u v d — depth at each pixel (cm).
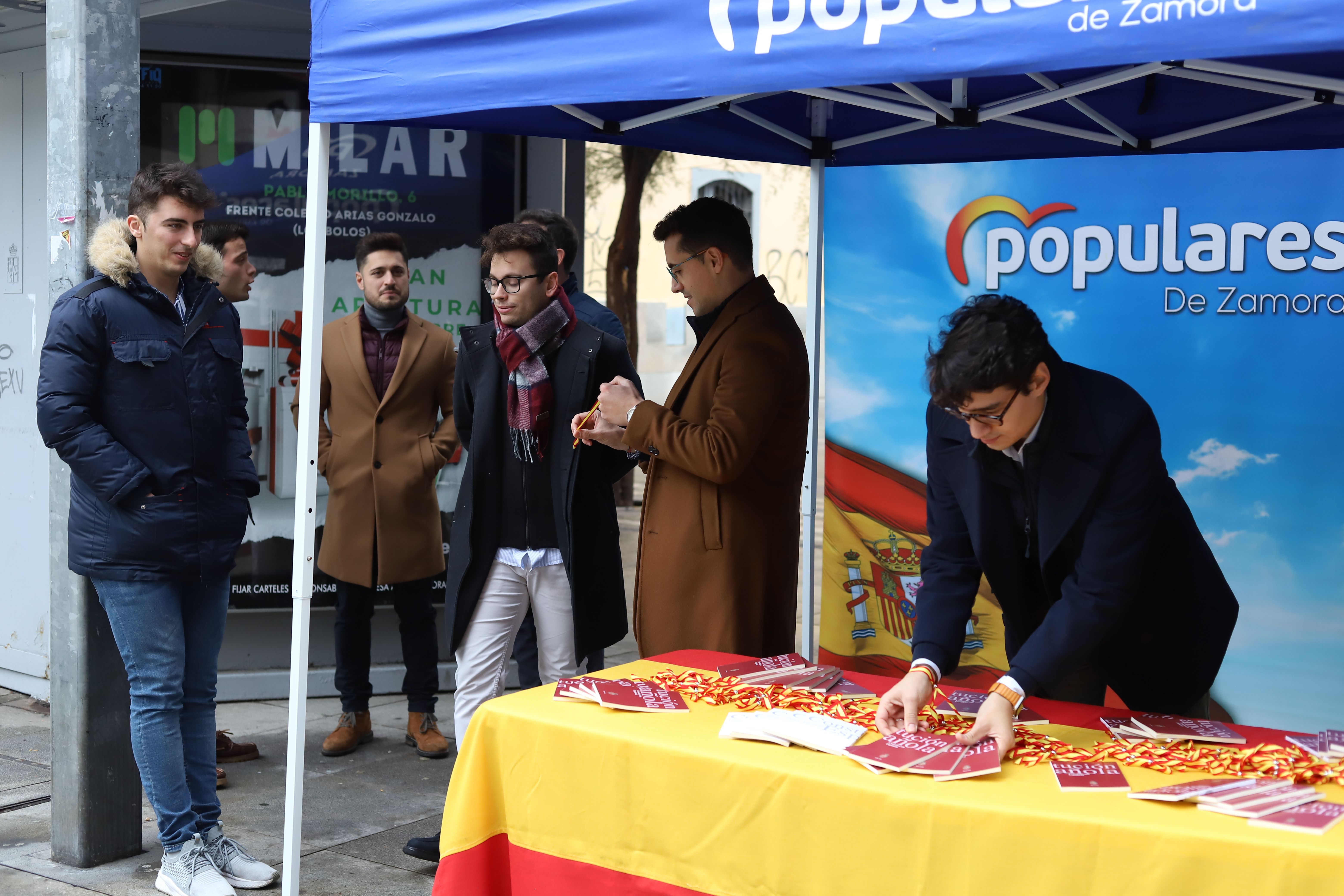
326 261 500
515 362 312
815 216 403
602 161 1162
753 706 231
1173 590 260
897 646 448
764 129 380
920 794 181
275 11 484
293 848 281
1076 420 213
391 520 423
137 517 297
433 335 439
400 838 359
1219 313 385
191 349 307
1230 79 282
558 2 236
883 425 441
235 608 496
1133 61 181
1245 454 383
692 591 307
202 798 323
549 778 218
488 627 319
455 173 508
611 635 327
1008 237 414
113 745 337
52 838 339
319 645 513
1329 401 372
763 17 213
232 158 488
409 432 430
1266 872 158
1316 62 266
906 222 429
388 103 261
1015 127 371
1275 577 382
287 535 498
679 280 309
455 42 250
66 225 324
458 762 229
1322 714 379
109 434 294
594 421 303
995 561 235
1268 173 375
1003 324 197
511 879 225
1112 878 167
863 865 185
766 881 194
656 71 225
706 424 298
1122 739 211
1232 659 390
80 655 329
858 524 449
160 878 314
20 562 504
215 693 327
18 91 488
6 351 499
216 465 311
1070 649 210
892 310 435
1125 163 394
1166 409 394
